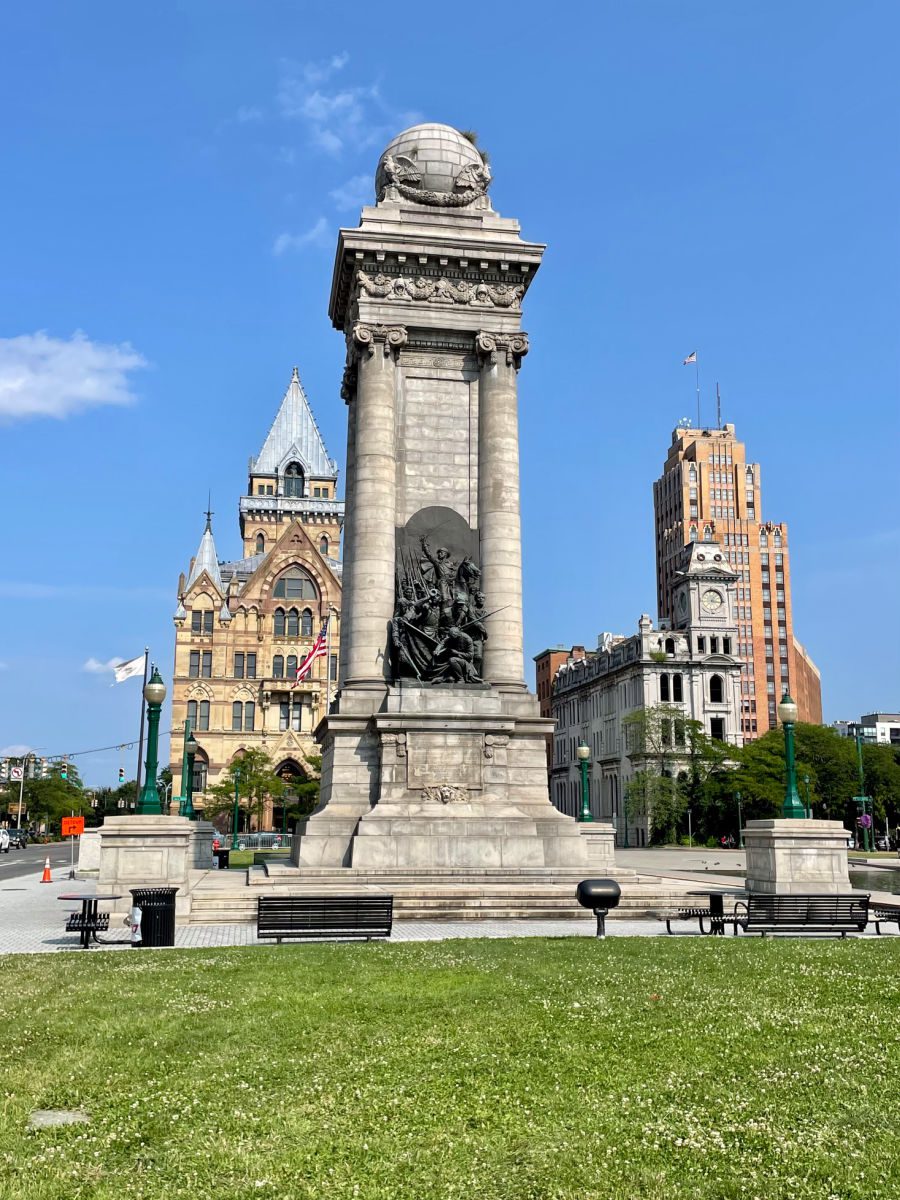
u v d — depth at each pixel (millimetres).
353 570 39750
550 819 37125
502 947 23672
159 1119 11070
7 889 48844
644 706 137500
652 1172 9602
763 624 193500
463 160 43094
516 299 41875
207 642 129250
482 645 38875
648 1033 14758
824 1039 14445
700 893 33344
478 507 40844
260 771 116125
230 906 31062
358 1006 16594
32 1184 9281
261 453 168875
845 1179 9430
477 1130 10750
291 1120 11016
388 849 35312
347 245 40625
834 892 33875
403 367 41469
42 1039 14617
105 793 194625
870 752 127500
